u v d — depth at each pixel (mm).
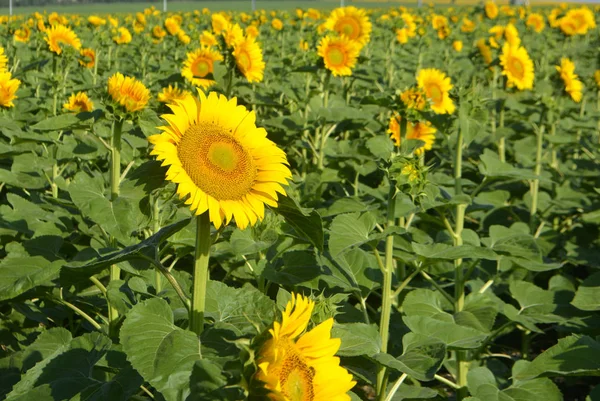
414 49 9070
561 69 4449
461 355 2490
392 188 2113
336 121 3869
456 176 3000
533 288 2820
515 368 2312
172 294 2115
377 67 6996
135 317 1527
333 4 38250
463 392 2490
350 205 2703
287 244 2510
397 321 2703
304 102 4535
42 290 2127
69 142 3375
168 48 8656
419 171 2086
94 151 2807
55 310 2555
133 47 8500
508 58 4191
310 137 4266
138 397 1753
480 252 2141
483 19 13719
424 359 1884
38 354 1927
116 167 2205
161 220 2297
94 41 7273
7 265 1925
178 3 36281
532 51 9727
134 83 2217
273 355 1277
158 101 3561
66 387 1672
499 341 3279
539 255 2564
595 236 3842
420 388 2264
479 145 4680
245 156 1552
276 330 1279
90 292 2471
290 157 4438
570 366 2184
